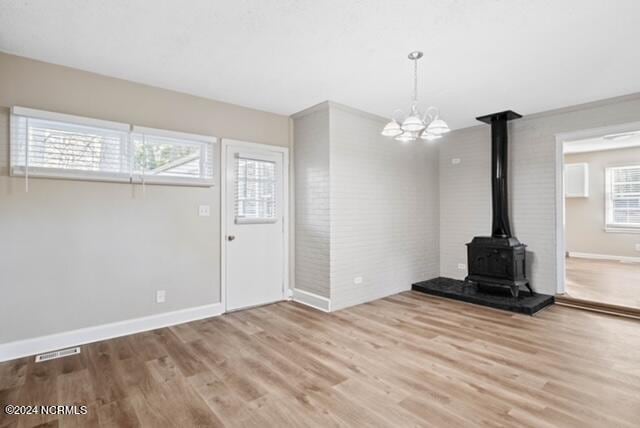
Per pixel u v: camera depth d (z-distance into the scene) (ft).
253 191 13.42
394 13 7.00
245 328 11.05
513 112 13.71
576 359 8.57
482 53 8.75
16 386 7.42
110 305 10.24
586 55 8.84
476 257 14.67
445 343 9.70
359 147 13.75
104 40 8.14
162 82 10.74
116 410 6.56
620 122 12.19
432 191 17.38
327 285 12.92
